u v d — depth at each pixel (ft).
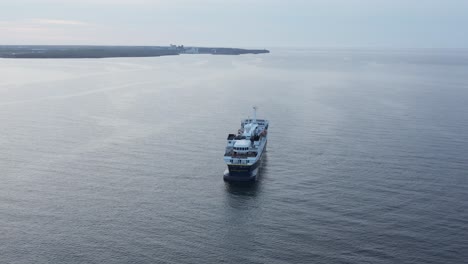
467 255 235.20
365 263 227.61
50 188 321.32
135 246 244.22
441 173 357.41
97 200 302.45
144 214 283.79
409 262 228.43
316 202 303.68
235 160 349.20
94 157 393.91
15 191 314.35
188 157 401.49
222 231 264.31
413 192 318.24
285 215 284.61
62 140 446.60
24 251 236.84
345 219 276.41
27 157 390.42
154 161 387.55
